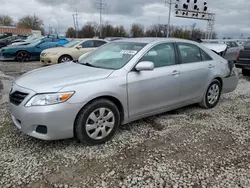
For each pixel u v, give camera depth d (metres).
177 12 24.42
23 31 62.22
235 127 3.78
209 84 4.46
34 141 3.14
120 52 3.64
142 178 2.44
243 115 4.34
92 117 2.95
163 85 3.61
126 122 3.37
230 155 2.93
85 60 3.94
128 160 2.76
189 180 2.42
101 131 3.06
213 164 2.72
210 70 4.41
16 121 2.98
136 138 3.31
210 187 2.32
